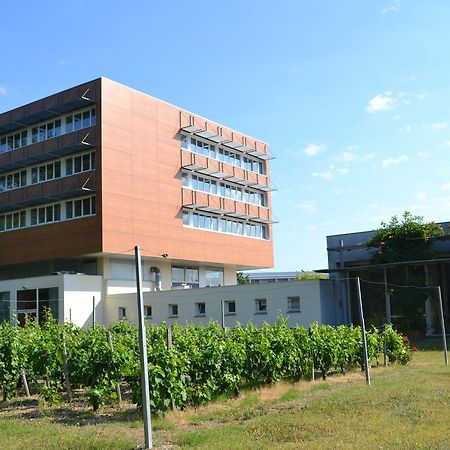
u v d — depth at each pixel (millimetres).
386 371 19203
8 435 10289
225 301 38875
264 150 60375
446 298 35875
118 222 41812
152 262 47375
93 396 13031
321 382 16984
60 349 14906
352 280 37844
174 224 46906
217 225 52438
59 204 44062
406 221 37406
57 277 41062
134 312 41781
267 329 17516
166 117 47531
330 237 42531
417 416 10250
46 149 44500
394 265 34406
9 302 43906
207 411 12391
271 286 36969
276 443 8766
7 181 48375
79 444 9281
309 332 18359
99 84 42156
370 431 9211
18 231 46219
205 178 51531
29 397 15977
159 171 46094
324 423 9977
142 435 10000
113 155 42156
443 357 23641
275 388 15656
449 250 37281
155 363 11961
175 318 40969
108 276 43469
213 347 13781
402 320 34719
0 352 15359
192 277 51750
